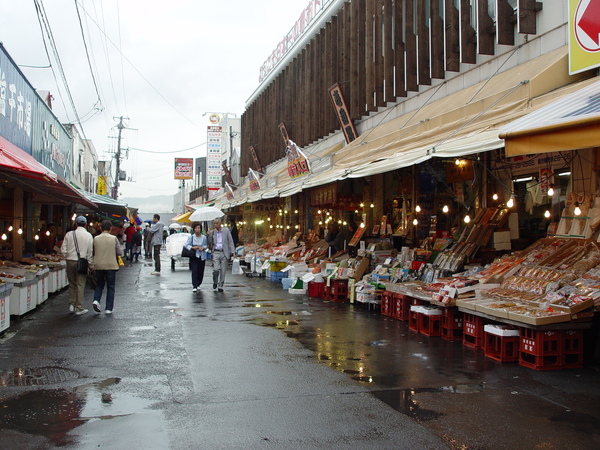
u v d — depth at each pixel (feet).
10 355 22.54
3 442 13.43
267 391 17.90
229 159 147.95
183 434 14.14
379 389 18.13
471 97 32.07
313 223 71.56
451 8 36.29
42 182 34.88
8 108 36.09
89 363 21.35
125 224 99.55
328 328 29.30
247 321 31.45
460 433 14.26
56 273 42.55
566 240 26.08
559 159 29.01
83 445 13.32
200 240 46.32
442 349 24.12
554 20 28.35
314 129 62.59
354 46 50.75
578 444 13.52
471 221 34.94
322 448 13.33
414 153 26.86
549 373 20.03
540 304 21.99
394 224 47.70
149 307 36.78
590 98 18.45
